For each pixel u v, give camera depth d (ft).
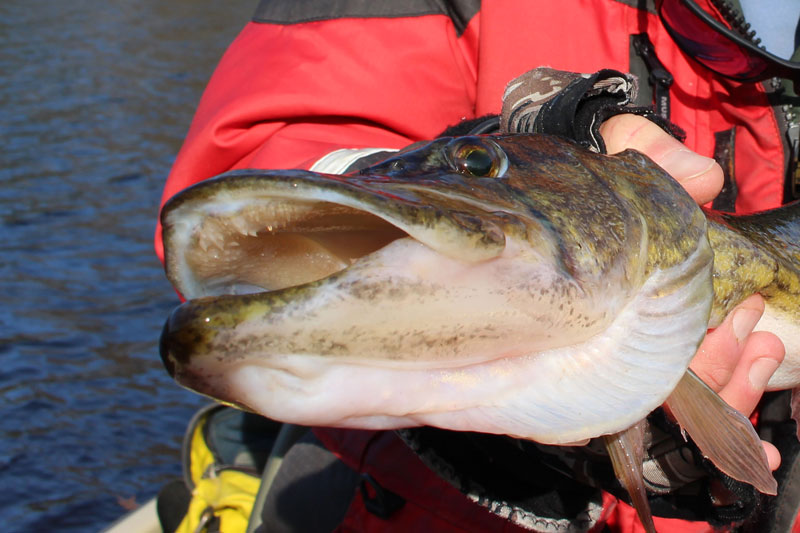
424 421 1.20
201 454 2.43
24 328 4.59
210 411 2.51
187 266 1.17
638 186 1.41
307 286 1.13
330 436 1.98
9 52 10.62
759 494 1.75
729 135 1.95
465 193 1.27
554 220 1.28
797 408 1.79
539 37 2.00
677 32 1.91
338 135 2.01
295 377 1.13
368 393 1.15
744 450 1.45
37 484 3.46
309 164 1.81
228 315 1.11
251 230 1.15
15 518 3.25
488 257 1.19
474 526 1.77
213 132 2.00
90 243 5.62
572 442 1.27
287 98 1.98
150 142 7.59
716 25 1.85
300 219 1.19
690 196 1.45
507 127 1.63
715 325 1.56
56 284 5.08
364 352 1.14
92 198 6.33
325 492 1.99
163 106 8.68
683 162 1.48
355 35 2.04
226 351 1.11
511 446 1.60
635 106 1.56
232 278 1.20
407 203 1.15
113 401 4.03
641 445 1.42
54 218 5.97
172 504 2.44
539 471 1.62
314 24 2.06
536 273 1.23
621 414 1.29
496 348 1.21
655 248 1.38
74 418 3.89
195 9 13.93
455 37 2.09
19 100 8.68
